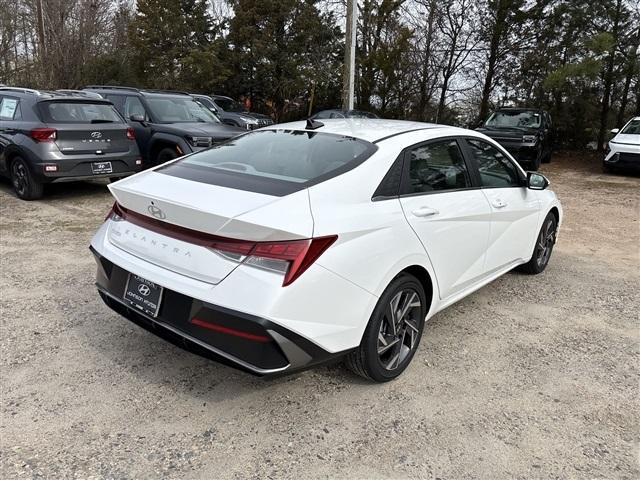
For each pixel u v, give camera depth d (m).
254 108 27.30
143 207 2.88
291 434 2.74
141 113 9.54
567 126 19.41
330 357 2.76
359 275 2.78
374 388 3.20
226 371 3.31
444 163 3.72
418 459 2.59
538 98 20.33
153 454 2.55
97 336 3.69
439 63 22.17
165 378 3.20
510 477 2.49
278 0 24.83
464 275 3.91
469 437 2.77
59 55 23.53
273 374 2.56
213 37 26.92
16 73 26.92
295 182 2.90
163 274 2.74
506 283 5.23
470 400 3.12
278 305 2.46
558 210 5.61
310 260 2.54
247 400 3.02
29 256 5.38
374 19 22.75
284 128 3.84
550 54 19.73
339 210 2.79
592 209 9.46
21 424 2.72
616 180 13.34
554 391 3.26
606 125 19.97
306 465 2.52
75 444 2.59
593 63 15.88
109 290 3.09
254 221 2.46
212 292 2.54
